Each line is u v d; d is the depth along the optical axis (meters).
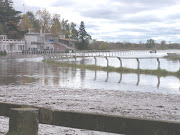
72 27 182.62
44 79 18.17
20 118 3.12
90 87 14.18
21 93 11.98
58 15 140.00
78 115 4.03
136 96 11.29
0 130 5.64
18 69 27.95
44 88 13.70
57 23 139.12
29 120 3.15
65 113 4.11
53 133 5.56
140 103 9.70
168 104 9.54
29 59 54.50
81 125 4.01
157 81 17.09
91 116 3.93
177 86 14.66
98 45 153.88
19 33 100.44
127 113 7.91
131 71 24.58
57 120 4.16
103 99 10.48
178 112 8.18
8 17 98.19
